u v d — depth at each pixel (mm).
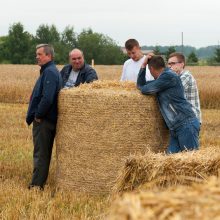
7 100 34438
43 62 11109
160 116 10406
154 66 10094
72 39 127188
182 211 3234
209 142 18000
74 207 9578
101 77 50656
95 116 10344
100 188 10469
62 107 10773
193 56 109312
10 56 122500
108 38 126000
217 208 3223
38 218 8602
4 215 8727
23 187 11180
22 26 122312
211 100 33188
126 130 10258
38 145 11242
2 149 15703
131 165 7891
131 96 10188
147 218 3172
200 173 7211
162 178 7289
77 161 10609
